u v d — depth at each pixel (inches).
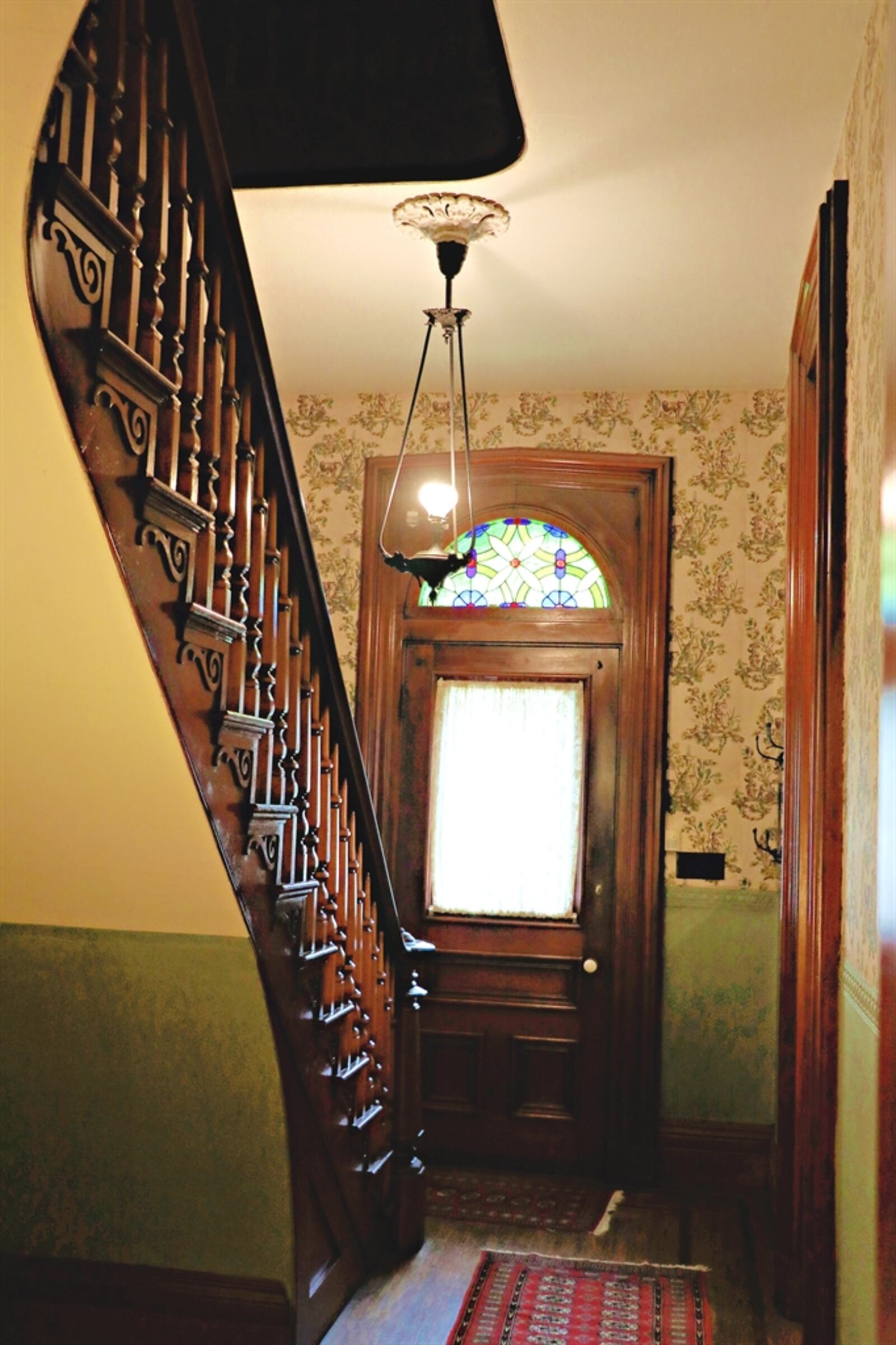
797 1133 155.2
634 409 225.8
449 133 143.1
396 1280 158.7
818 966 140.5
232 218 103.5
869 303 115.1
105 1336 133.6
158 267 89.6
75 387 79.4
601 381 220.5
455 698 229.6
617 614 225.3
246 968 120.8
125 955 122.9
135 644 91.5
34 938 124.5
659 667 220.4
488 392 229.6
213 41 142.7
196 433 100.0
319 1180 140.3
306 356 214.2
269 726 118.3
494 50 133.4
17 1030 129.7
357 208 159.0
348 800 152.8
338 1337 140.5
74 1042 129.2
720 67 126.2
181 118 94.6
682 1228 187.8
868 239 116.0
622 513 227.1
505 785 226.7
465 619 229.6
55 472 81.7
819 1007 139.5
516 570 230.4
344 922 150.6
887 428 71.6
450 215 157.3
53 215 74.7
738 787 217.5
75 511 83.7
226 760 108.7
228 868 111.1
